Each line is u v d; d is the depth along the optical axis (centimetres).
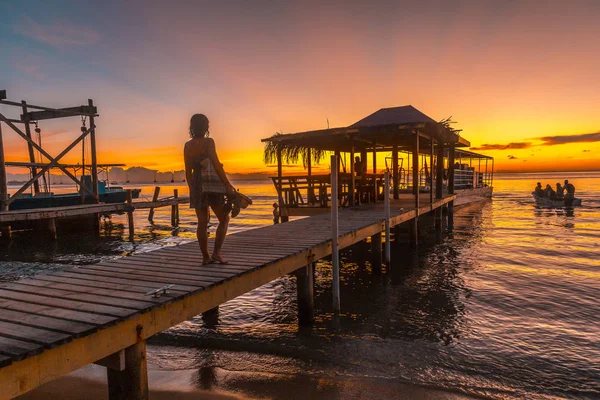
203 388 479
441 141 1691
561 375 506
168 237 1877
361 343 609
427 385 482
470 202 3103
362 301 822
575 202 2964
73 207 1670
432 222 2139
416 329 665
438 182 1739
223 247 667
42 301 371
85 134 1809
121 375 340
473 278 988
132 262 552
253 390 473
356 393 463
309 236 776
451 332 650
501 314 733
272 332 657
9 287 424
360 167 1627
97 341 304
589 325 672
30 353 255
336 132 1252
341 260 1232
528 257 1230
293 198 1408
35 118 1822
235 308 783
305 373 514
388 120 1428
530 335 634
